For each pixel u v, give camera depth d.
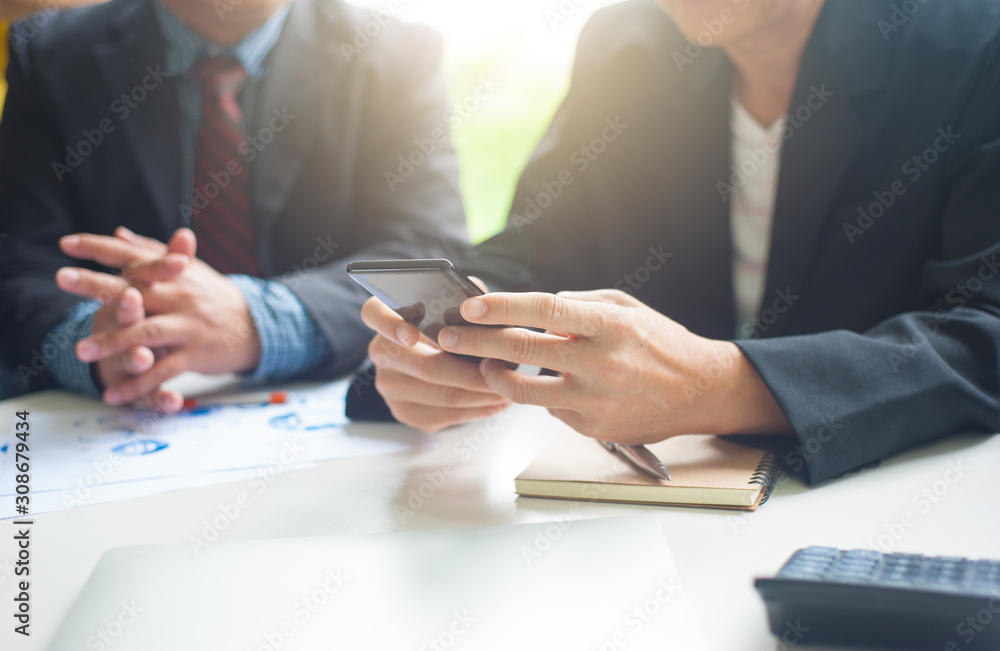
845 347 0.71
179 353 1.04
